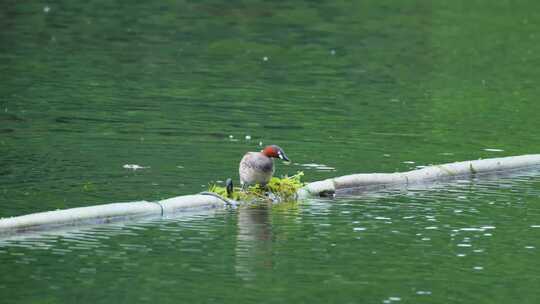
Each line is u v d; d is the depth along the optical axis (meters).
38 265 13.05
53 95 24.38
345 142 20.67
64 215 14.61
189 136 20.50
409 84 28.27
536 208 16.50
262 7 42.19
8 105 22.95
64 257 13.38
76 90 25.14
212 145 19.77
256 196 16.36
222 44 33.56
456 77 29.64
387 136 21.50
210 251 13.84
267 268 13.26
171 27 36.53
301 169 18.23
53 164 17.83
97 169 17.59
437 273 13.27
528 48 35.25
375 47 34.31
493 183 18.22
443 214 16.03
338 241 14.48
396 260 13.72
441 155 19.97
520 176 18.84
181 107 23.58
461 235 14.92
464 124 23.23
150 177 17.19
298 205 16.31
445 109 24.95
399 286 12.75
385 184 17.64
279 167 18.33
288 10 41.75
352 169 18.41
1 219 14.20
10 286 12.32
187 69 29.00
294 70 29.56
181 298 12.10
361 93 26.58
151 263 13.29
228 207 15.96
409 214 15.98
